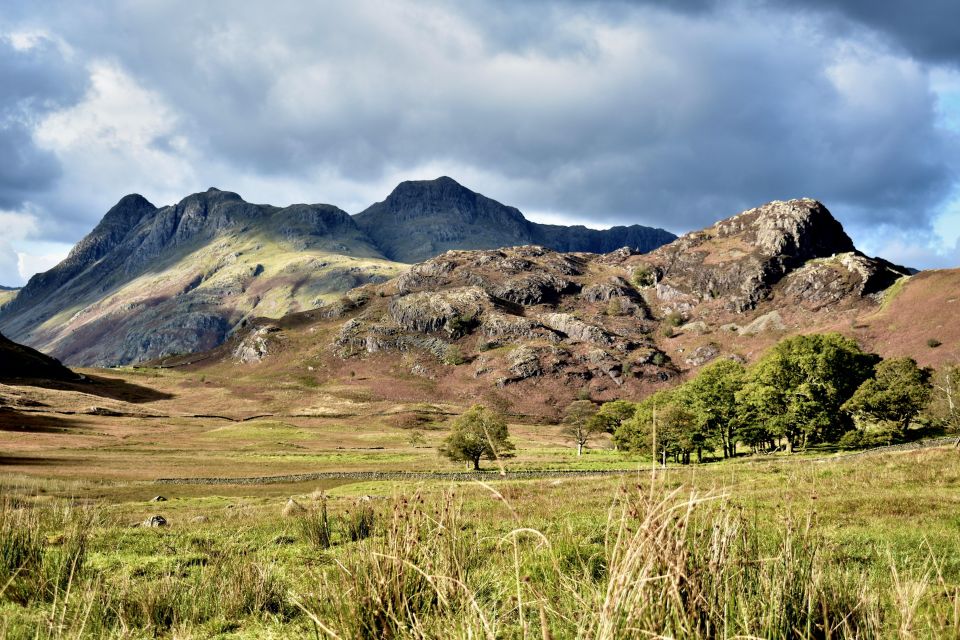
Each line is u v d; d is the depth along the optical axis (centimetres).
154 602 712
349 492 3838
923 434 5922
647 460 6228
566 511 1546
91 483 4456
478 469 6369
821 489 1923
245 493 4150
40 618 640
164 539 1444
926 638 379
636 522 310
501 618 440
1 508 952
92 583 826
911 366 6356
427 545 459
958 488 1902
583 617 335
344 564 487
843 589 438
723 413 6762
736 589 368
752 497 1523
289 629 625
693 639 296
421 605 429
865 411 6181
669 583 305
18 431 8256
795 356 6819
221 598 768
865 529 1204
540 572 545
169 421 11619
